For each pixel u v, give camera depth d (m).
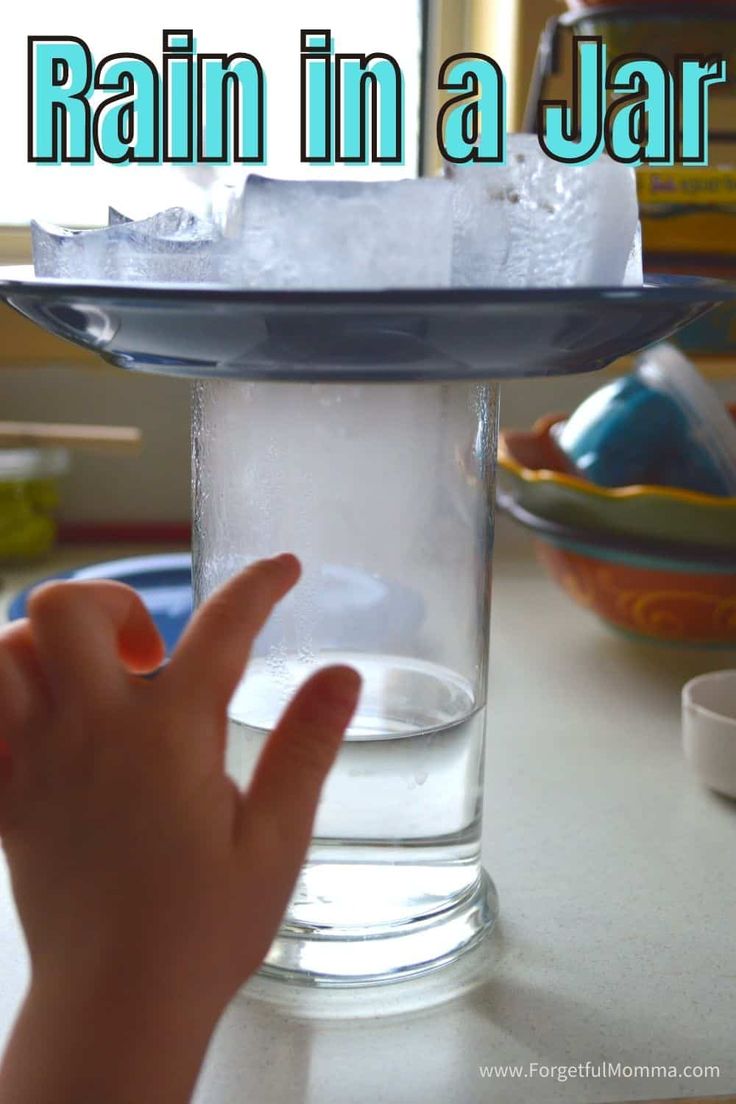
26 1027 0.46
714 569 1.00
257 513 0.60
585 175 0.54
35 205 1.57
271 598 0.51
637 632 1.09
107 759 0.48
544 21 1.41
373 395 0.59
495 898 0.68
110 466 1.48
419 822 0.61
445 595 0.62
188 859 0.47
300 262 0.50
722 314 1.35
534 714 0.94
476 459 0.61
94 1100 0.45
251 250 0.50
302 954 0.62
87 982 0.46
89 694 0.48
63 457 1.36
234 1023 0.59
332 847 0.61
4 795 0.49
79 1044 0.46
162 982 0.46
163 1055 0.46
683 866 0.72
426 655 0.61
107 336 0.52
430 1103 0.54
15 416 1.44
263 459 0.59
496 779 0.83
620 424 1.12
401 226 0.50
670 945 0.65
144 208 1.30
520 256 0.54
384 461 0.60
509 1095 0.55
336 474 0.60
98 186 1.58
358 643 0.60
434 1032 0.58
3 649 0.50
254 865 0.48
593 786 0.82
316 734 0.50
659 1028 0.59
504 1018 0.59
